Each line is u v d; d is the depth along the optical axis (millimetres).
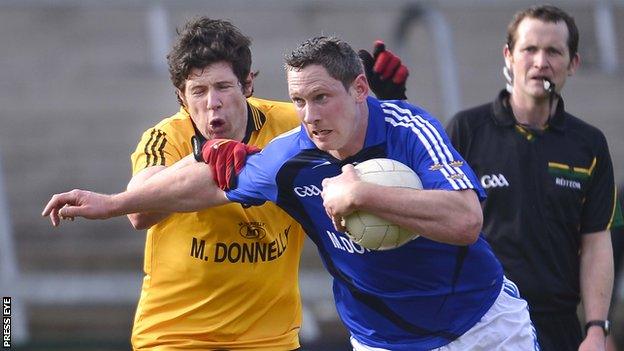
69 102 37750
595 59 40656
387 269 14727
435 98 35781
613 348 28203
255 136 16562
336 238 14867
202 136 16422
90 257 33438
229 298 16750
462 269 14914
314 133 13422
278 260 16812
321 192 14461
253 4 34500
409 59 36125
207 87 15688
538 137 19438
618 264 21672
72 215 15000
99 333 31297
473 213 13133
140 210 15148
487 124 19812
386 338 15672
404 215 12891
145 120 37625
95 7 33750
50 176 35719
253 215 16250
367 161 13664
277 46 41438
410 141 13945
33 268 32875
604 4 38625
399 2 34625
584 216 19562
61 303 30031
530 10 19516
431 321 15305
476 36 41625
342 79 13242
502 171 19406
